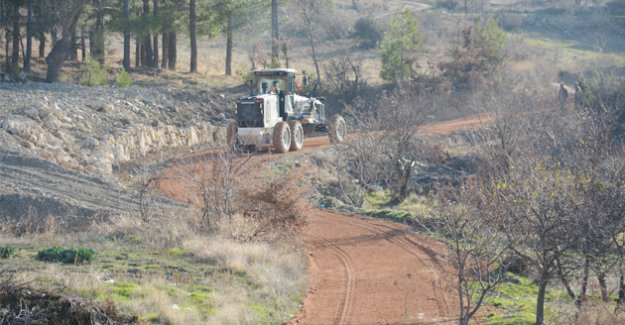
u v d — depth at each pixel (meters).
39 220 80.12
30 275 51.44
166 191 101.88
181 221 78.94
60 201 83.88
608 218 50.41
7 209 82.12
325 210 103.25
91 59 176.75
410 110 128.62
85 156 112.38
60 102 131.62
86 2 172.38
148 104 151.25
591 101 139.50
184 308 50.09
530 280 64.81
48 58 171.38
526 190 50.50
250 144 128.75
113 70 197.00
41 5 171.12
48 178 92.94
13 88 143.00
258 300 56.09
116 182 103.44
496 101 125.50
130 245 70.00
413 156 123.56
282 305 56.53
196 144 145.25
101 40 187.75
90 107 135.50
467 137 159.38
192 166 103.56
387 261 74.25
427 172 134.38
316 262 74.12
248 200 77.31
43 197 83.69
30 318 44.28
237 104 128.25
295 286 62.56
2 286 46.59
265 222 75.38
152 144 133.12
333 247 80.56
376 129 123.50
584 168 61.47
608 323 49.31
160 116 148.00
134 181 101.06
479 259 52.97
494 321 54.06
